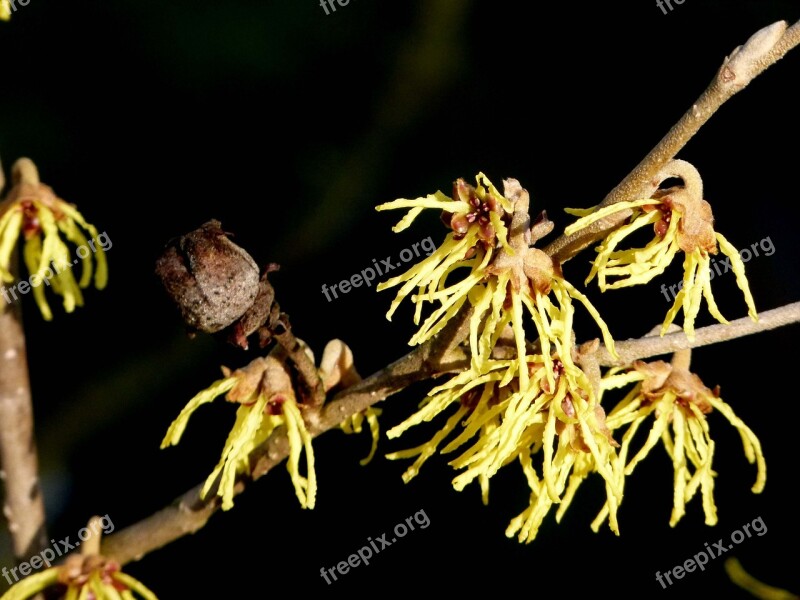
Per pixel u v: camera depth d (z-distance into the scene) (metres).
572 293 0.21
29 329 0.42
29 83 0.42
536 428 0.22
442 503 0.40
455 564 0.40
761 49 0.20
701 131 0.42
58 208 0.22
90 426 0.42
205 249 0.21
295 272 0.42
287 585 0.40
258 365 0.23
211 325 0.21
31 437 0.24
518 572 0.40
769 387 0.40
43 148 0.41
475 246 0.21
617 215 0.21
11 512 0.24
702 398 0.23
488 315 0.22
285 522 0.41
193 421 0.42
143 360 0.42
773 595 0.28
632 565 0.40
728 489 0.40
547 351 0.21
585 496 0.40
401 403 0.39
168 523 0.24
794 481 0.39
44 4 0.42
